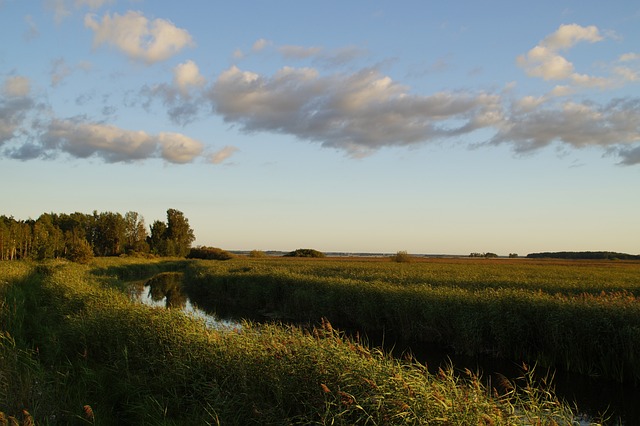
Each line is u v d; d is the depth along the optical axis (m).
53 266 32.25
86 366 9.06
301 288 22.92
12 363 8.27
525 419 5.66
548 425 5.42
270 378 6.95
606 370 11.29
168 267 64.88
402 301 16.98
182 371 7.85
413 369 6.56
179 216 100.06
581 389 10.53
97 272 38.78
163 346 9.00
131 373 8.52
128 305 11.98
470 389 6.00
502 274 32.47
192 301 28.36
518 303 14.51
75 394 7.68
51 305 15.08
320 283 23.09
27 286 20.08
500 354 13.73
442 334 15.60
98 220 92.81
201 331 9.36
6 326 11.62
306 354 7.08
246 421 6.44
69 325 11.10
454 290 18.41
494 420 5.02
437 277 27.06
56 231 72.31
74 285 17.22
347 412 5.70
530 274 32.81
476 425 4.92
